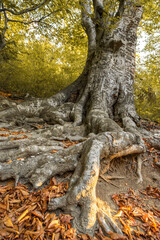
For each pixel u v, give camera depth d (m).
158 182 2.65
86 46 8.95
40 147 2.46
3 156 2.22
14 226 1.43
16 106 4.73
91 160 1.88
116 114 4.39
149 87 8.94
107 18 4.57
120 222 1.74
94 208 1.66
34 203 1.67
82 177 1.76
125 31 4.98
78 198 1.65
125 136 2.49
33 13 7.86
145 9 6.38
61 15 6.96
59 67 10.28
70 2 6.03
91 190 1.72
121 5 5.16
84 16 6.70
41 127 4.07
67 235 1.42
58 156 2.23
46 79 8.45
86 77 5.69
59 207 1.65
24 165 2.03
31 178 1.92
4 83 8.52
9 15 8.70
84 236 1.45
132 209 1.96
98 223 1.61
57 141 2.96
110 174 2.51
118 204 2.01
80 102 4.71
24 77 8.45
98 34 5.30
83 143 2.43
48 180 2.02
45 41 10.15
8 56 7.97
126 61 5.04
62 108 4.69
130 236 1.58
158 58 8.38
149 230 1.71
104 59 4.81
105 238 1.48
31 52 9.40
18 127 3.94
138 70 9.61
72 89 5.79
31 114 4.83
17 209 1.59
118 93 4.71
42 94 8.69
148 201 2.21
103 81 4.61
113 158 2.58
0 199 1.69
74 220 1.58
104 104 4.32
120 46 4.64
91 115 3.74
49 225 1.46
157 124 5.61
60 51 10.34
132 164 2.79
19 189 1.83
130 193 2.28
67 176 2.10
